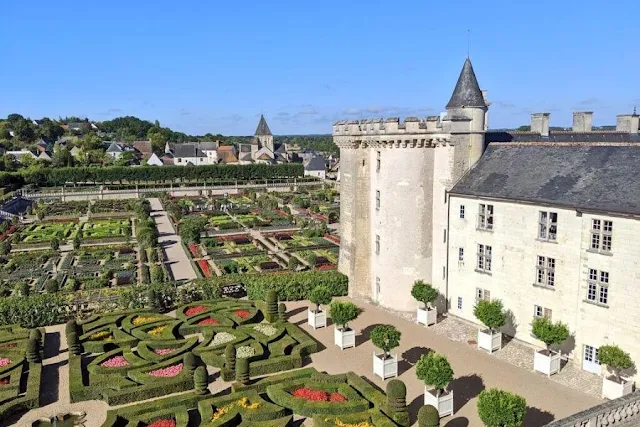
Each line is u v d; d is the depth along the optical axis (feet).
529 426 98.78
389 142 164.35
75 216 371.97
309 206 405.59
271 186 552.41
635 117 187.62
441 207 160.56
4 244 254.47
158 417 100.58
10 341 139.33
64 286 197.06
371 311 170.60
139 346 133.59
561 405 106.83
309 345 135.64
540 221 130.41
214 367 126.41
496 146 159.33
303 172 644.69
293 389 111.65
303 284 181.06
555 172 135.03
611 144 131.23
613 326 114.83
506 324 142.72
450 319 158.30
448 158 156.04
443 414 103.65
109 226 329.72
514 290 139.03
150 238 259.39
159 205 436.76
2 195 434.71
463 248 153.79
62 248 270.26
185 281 179.32
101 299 165.58
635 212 107.55
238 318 154.61
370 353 136.46
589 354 121.08
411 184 162.71
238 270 218.18
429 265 167.02
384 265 172.35
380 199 171.83
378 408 102.58
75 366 122.21
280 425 97.25
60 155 654.12
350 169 183.62
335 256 239.71
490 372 123.03
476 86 157.38
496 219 141.79
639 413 90.43
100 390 111.75
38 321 157.17
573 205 120.16
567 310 125.59
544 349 127.34
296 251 252.21
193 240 265.34
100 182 565.94
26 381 118.83
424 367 102.99
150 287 170.50
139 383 114.32
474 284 151.33
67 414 105.81
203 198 481.05
